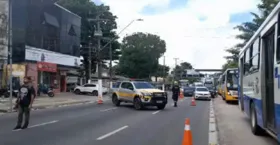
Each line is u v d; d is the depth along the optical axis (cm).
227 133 1243
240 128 1380
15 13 3588
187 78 13200
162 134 1207
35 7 3800
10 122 1544
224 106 2823
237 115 1967
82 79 5934
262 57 998
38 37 3872
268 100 962
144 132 1252
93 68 6147
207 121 1655
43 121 1580
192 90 5303
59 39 4325
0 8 3462
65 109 2312
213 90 4753
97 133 1218
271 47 908
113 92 2691
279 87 752
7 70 3447
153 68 7456
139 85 2431
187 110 2325
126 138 1115
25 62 3600
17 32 3584
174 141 1065
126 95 2473
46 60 4031
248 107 1322
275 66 803
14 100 2969
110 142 1037
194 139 1116
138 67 7288
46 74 4316
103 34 5819
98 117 1778
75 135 1169
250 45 1280
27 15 3656
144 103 2277
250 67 1269
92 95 4656
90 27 5744
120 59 7381
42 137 1122
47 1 4009
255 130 1170
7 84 3403
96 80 6172
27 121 1338
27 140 1064
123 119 1691
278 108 762
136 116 1845
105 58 5975
